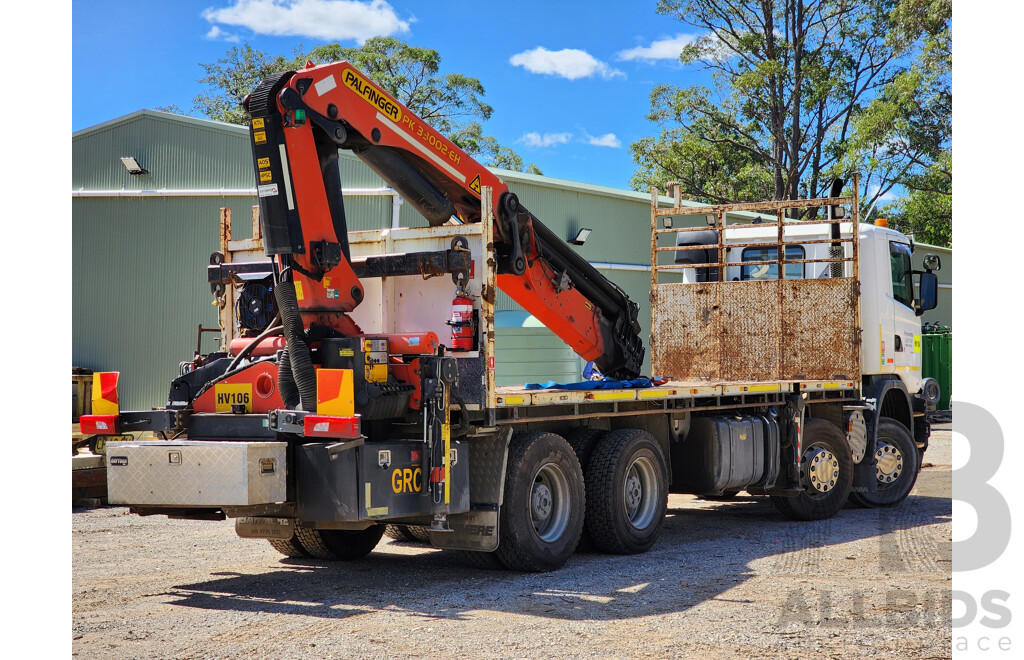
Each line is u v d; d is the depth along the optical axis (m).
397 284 7.32
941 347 24.33
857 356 10.09
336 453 6.19
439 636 5.34
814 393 10.17
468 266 6.92
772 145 38.38
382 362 6.58
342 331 6.79
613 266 21.27
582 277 8.81
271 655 5.01
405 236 7.32
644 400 8.27
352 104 6.89
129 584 6.94
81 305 20.19
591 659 4.88
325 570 7.51
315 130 6.72
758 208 10.61
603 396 7.75
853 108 36.88
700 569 7.32
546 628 5.50
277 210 6.45
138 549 8.48
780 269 10.42
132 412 6.80
